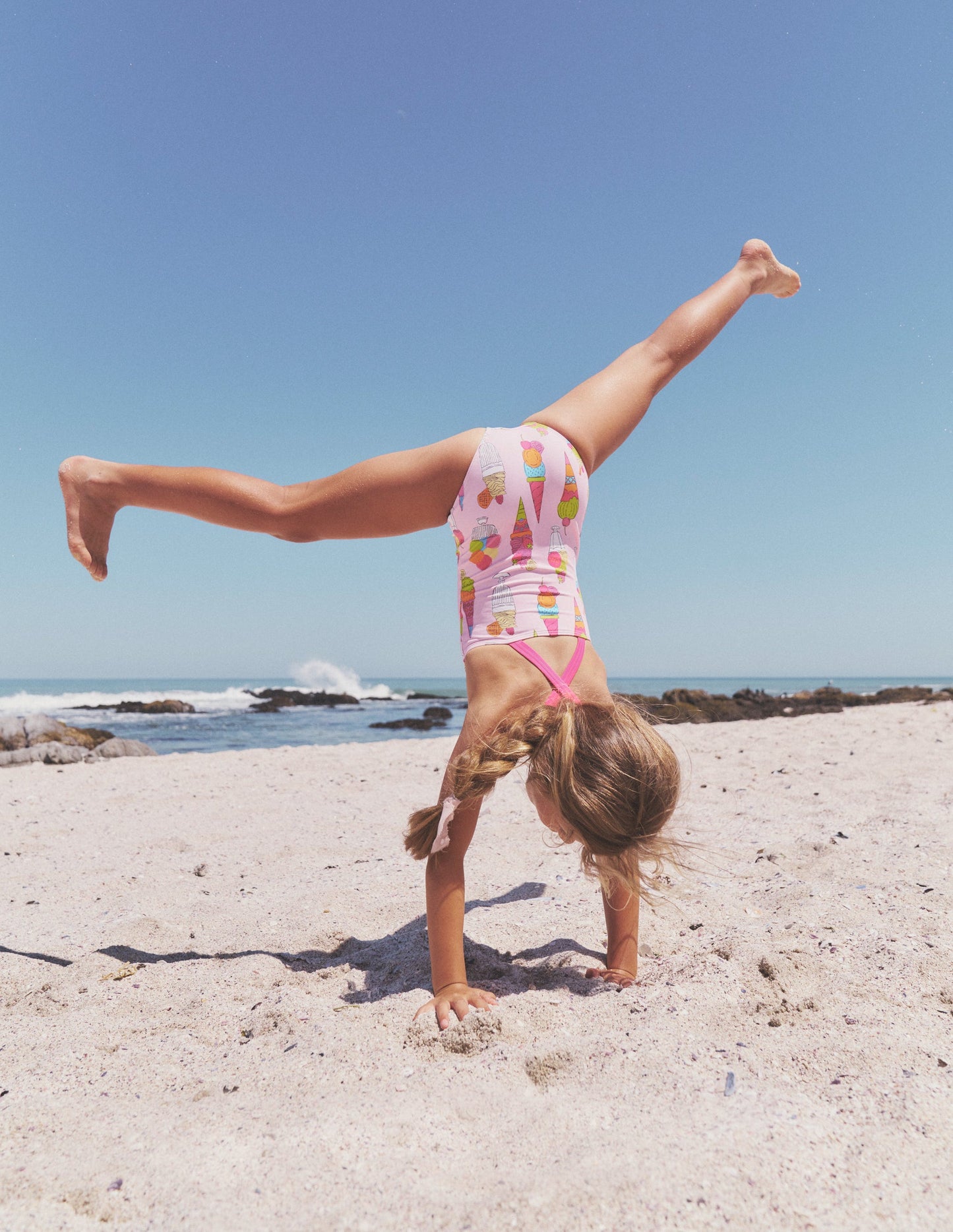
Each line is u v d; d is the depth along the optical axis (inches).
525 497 77.8
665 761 67.4
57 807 200.1
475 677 76.3
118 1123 55.6
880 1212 43.1
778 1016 67.4
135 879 130.3
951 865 115.0
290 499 84.4
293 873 135.3
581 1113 53.9
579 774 65.6
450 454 79.4
